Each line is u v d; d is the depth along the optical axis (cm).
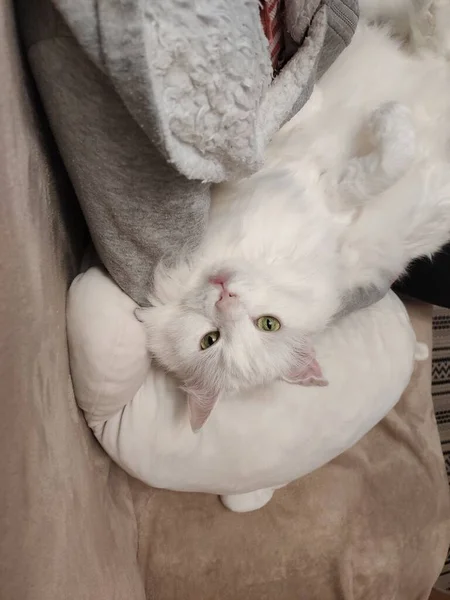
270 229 34
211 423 40
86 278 34
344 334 44
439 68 40
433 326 68
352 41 39
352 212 38
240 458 40
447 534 50
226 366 36
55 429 26
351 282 39
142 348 35
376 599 47
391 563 47
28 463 22
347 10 33
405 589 48
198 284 35
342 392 43
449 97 39
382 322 46
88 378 33
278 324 36
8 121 21
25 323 23
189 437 39
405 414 53
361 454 51
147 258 32
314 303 36
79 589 26
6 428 21
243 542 45
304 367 37
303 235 35
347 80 38
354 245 38
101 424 38
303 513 47
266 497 46
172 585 44
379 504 49
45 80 22
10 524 21
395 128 34
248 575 45
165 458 39
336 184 36
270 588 45
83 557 28
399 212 38
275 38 32
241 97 23
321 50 33
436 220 39
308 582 46
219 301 34
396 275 41
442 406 68
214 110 22
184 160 23
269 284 35
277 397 41
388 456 51
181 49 20
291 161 36
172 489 42
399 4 40
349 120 37
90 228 30
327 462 48
